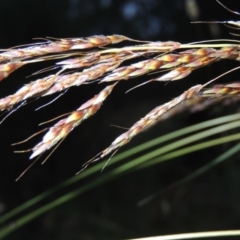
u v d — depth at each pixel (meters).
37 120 1.28
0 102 0.23
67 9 1.45
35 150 0.23
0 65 0.23
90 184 0.39
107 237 0.93
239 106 0.54
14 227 0.39
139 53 0.24
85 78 0.23
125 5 1.51
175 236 0.28
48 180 1.21
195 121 1.03
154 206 1.01
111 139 1.24
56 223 1.04
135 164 0.38
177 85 1.26
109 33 1.49
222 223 0.95
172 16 1.41
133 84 1.31
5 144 1.26
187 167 1.08
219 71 0.61
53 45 0.24
